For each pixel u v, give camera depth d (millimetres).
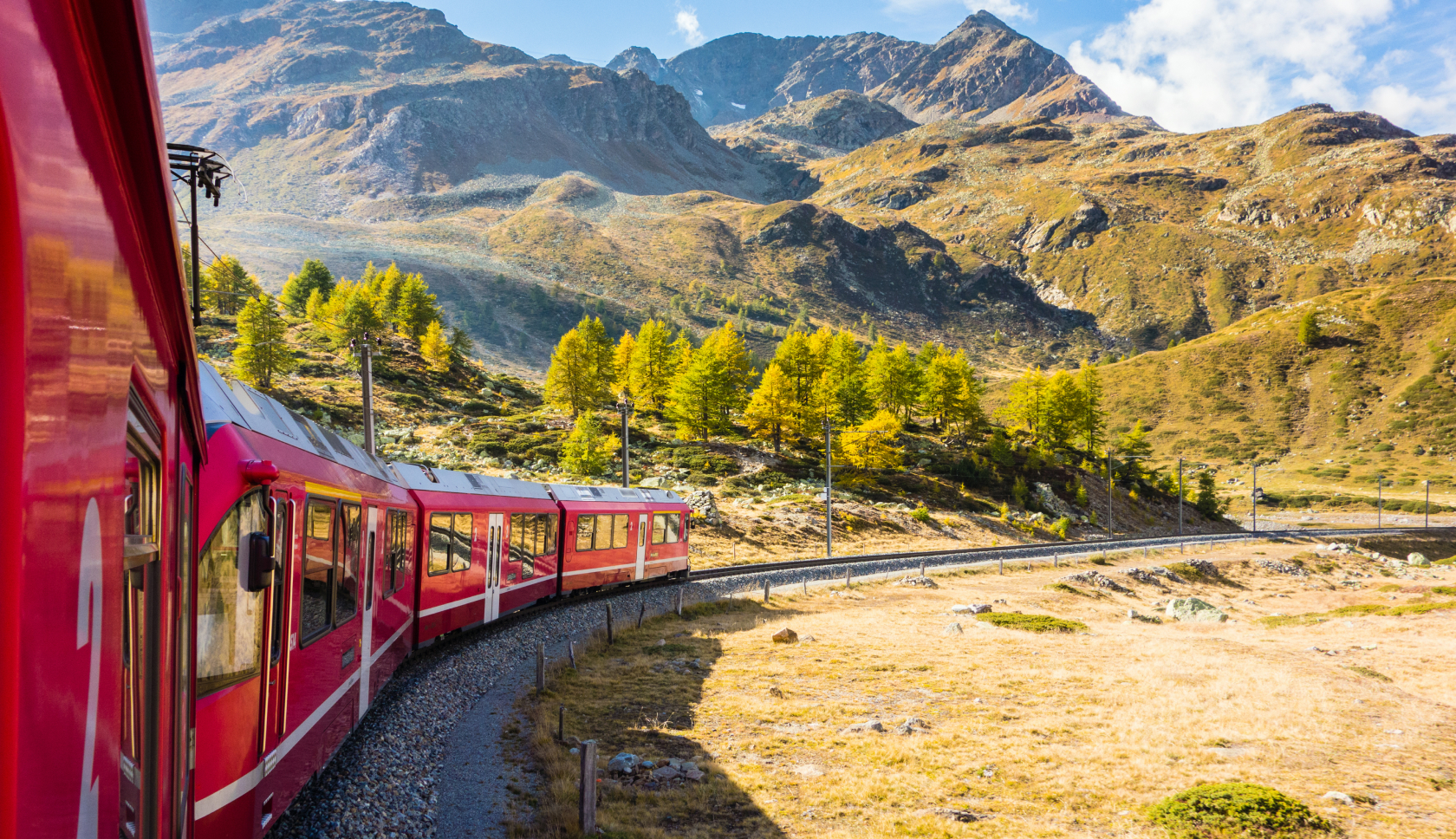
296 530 8844
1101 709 18266
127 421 2330
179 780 3801
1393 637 30719
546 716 16562
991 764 14703
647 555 33031
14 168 1340
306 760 9344
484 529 21234
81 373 1795
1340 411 194250
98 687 1961
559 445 92812
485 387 126688
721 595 34406
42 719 1562
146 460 2896
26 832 1483
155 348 2828
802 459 95375
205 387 7617
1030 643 26031
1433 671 23469
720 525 59844
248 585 6727
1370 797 13203
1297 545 84562
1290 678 21281
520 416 108312
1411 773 14367
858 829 11961
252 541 6793
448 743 14766
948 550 61406
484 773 13453
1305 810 12273
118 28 1705
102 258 1941
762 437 97062
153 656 3137
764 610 32062
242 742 7152
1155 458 192750
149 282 2596
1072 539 86688
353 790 11500
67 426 1689
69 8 1553
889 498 86250
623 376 118812
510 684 18812
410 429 97750
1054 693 19688
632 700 18344
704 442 98562
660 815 12344
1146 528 105438
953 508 87500
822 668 21812
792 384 101812
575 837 11250
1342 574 70438
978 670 21922
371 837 10453
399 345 132375
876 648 24516
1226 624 37094
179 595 3742
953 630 27766
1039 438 119375
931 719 17594
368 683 12648
